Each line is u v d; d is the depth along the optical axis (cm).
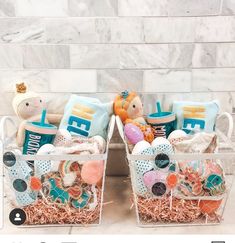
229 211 87
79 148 78
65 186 78
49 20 93
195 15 93
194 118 93
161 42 95
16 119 101
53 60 96
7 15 92
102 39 95
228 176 94
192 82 98
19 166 77
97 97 99
